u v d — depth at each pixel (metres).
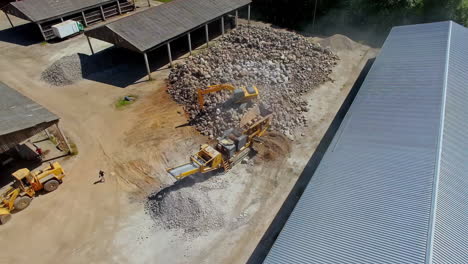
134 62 37.28
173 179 22.53
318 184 17.97
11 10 43.06
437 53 28.17
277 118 26.86
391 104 23.19
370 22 44.62
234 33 40.72
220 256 17.83
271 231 19.03
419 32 33.00
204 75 31.53
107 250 18.25
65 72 34.28
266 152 24.45
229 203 20.61
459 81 24.53
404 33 33.88
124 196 21.44
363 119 22.44
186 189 20.50
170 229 19.19
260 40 37.59
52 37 43.75
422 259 12.66
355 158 19.00
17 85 34.12
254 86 26.83
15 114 23.67
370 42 41.34
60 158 24.78
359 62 36.38
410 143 18.94
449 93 23.02
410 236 13.73
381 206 15.51
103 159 24.50
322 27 45.78
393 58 29.66
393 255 13.19
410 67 27.31
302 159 23.95
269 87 29.50
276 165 23.45
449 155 17.78
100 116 29.12
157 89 32.59
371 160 18.48
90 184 22.39
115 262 17.69
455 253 13.05
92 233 19.17
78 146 25.89
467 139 19.23
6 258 17.95
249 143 23.66
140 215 20.16
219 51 35.88
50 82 34.38
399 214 14.85
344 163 18.88
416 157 17.77
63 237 19.02
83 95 32.16
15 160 24.69
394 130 20.44
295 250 14.80
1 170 23.77
